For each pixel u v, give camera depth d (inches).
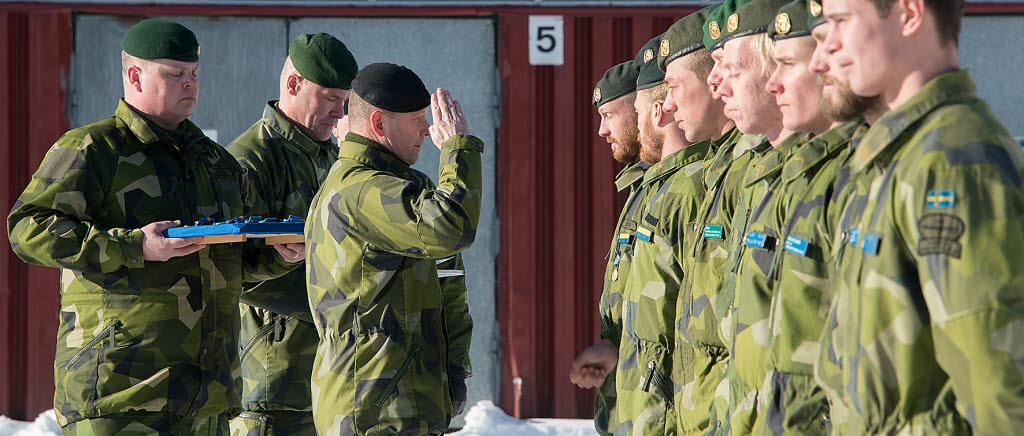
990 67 378.0
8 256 368.2
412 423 163.9
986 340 75.1
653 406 159.2
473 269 379.9
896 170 84.1
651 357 160.2
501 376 380.2
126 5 368.8
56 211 172.7
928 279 79.0
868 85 89.0
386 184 162.2
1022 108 376.8
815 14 97.2
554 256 380.5
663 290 158.7
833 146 103.6
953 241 77.4
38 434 345.1
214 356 184.4
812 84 109.0
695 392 141.7
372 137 174.4
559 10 378.3
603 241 379.6
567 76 379.6
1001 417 75.5
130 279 175.0
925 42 86.7
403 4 376.2
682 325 148.8
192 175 189.0
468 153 166.7
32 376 368.5
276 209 221.8
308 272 173.2
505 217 379.6
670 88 163.3
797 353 101.4
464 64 379.6
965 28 378.9
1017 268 75.4
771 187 114.0
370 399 163.0
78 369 175.0
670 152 175.5
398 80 173.0
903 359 83.0
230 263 189.3
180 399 178.1
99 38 369.4
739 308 114.4
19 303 369.1
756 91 124.5
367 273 164.9
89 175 176.1
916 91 87.4
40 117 366.9
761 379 109.6
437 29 378.3
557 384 379.6
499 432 357.7
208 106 370.3
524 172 379.6
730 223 138.0
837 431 94.2
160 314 176.9
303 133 231.3
